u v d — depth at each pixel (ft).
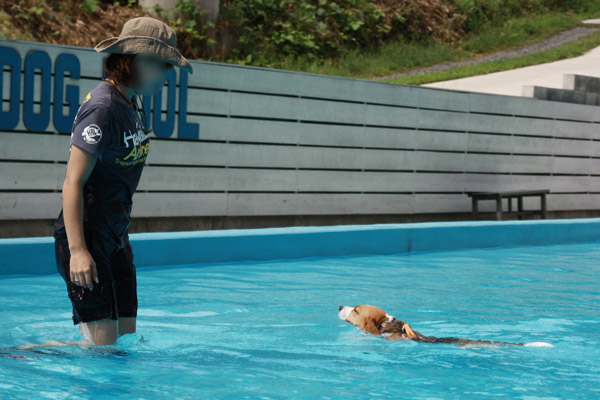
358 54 68.90
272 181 30.55
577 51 75.25
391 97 33.71
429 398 8.84
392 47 72.28
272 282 18.79
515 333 13.28
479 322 14.26
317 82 31.45
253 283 18.56
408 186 34.58
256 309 15.19
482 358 11.08
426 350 11.60
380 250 25.46
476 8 87.35
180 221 28.48
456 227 27.37
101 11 47.29
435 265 22.86
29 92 24.48
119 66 10.27
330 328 13.37
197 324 13.52
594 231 31.89
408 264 22.93
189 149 28.30
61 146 25.36
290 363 10.60
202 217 29.01
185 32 47.91
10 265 18.69
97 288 10.46
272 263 22.35
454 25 83.25
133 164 10.52
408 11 78.13
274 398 8.63
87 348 10.78
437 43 77.61
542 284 19.43
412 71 67.77
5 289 16.79
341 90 32.17
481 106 36.76
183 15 48.29
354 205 32.96
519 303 16.48
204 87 28.48
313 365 10.50
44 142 24.99
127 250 11.37
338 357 11.06
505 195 35.29
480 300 16.81
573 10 102.47
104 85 10.23
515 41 84.33
